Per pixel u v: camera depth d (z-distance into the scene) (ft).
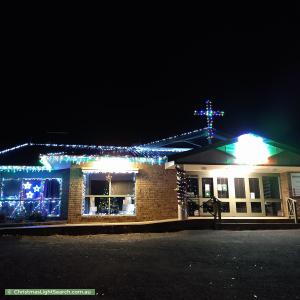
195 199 56.65
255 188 58.54
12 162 54.85
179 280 20.88
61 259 26.91
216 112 65.92
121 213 54.70
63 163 53.16
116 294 18.34
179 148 61.98
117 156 52.60
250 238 38.81
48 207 55.77
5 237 41.63
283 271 23.20
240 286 19.72
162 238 39.55
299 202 56.54
